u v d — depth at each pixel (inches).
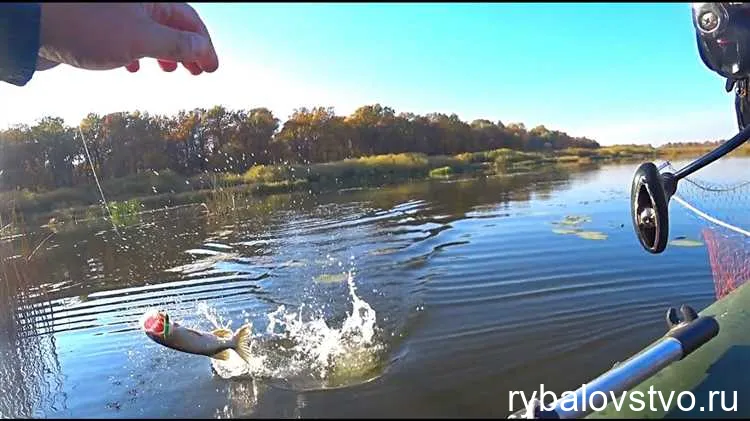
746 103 118.7
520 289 227.5
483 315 198.7
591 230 343.3
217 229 409.4
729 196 275.1
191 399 143.9
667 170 128.0
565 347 165.6
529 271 254.4
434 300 220.1
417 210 490.0
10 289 216.2
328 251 335.6
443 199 564.1
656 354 109.8
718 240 222.7
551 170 999.0
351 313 214.4
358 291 246.4
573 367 152.6
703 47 107.0
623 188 596.4
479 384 144.3
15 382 160.2
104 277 292.8
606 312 193.8
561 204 475.8
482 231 366.6
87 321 220.8
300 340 185.8
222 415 134.4
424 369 154.8
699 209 281.0
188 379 156.0
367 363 161.6
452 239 345.7
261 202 490.6
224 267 306.7
